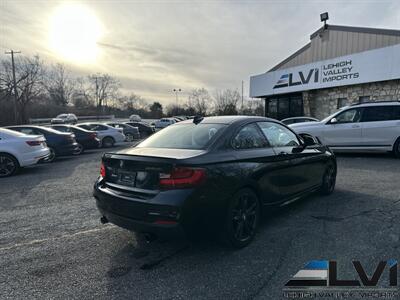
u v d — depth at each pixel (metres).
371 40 15.11
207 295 2.44
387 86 13.47
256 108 47.62
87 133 14.25
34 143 8.48
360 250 3.11
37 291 2.57
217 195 2.95
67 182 7.18
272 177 3.73
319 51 17.77
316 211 4.37
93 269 2.92
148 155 3.02
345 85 14.79
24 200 5.57
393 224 3.77
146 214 2.83
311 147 4.75
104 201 3.24
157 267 2.92
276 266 2.86
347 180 6.23
